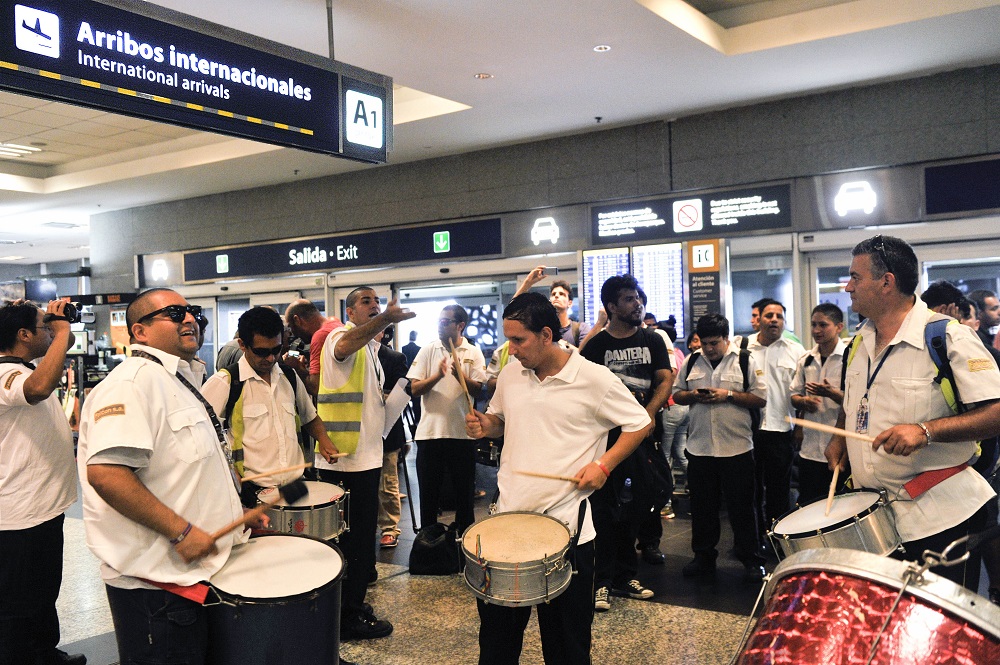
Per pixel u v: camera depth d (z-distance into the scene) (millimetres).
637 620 4457
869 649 1848
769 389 5727
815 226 7715
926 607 1840
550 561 2551
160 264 12797
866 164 7465
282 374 3932
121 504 2396
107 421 2424
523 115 8156
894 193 7352
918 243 7324
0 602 3652
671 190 8422
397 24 5727
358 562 4234
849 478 3234
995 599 4105
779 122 7852
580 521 2898
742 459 5227
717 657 3926
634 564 4895
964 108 7039
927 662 1790
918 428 2607
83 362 12750
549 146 9141
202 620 2537
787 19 6312
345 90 4715
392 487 6254
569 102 7738
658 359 4574
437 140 9109
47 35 3510
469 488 5781
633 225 8625
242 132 4211
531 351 2910
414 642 4164
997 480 4367
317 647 2539
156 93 3871
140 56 3818
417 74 6844
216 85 4105
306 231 11133
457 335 5945
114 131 9852
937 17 5797
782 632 1977
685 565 5539
